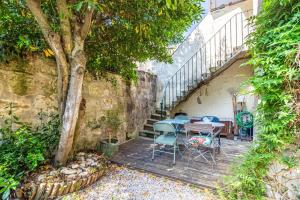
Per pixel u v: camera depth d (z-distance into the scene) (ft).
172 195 7.32
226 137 16.06
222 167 9.40
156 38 9.56
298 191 4.92
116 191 7.61
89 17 7.06
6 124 8.07
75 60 7.29
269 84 4.34
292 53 4.00
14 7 7.09
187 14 7.91
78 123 8.65
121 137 14.85
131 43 9.66
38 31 8.33
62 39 7.44
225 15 17.90
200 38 18.94
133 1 7.06
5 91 8.11
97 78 12.77
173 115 20.18
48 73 9.77
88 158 9.55
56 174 7.41
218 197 6.98
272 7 4.71
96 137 12.64
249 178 5.02
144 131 16.89
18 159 6.88
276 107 4.51
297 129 4.32
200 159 10.66
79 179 7.45
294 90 4.17
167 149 12.79
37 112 9.24
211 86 18.67
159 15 7.48
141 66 21.94
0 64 7.95
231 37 17.24
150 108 19.19
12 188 5.82
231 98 17.53
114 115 14.17
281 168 5.02
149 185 8.13
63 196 7.01
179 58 19.88
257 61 4.72
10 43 7.91
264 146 4.93
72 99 7.46
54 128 9.07
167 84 20.15
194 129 9.96
